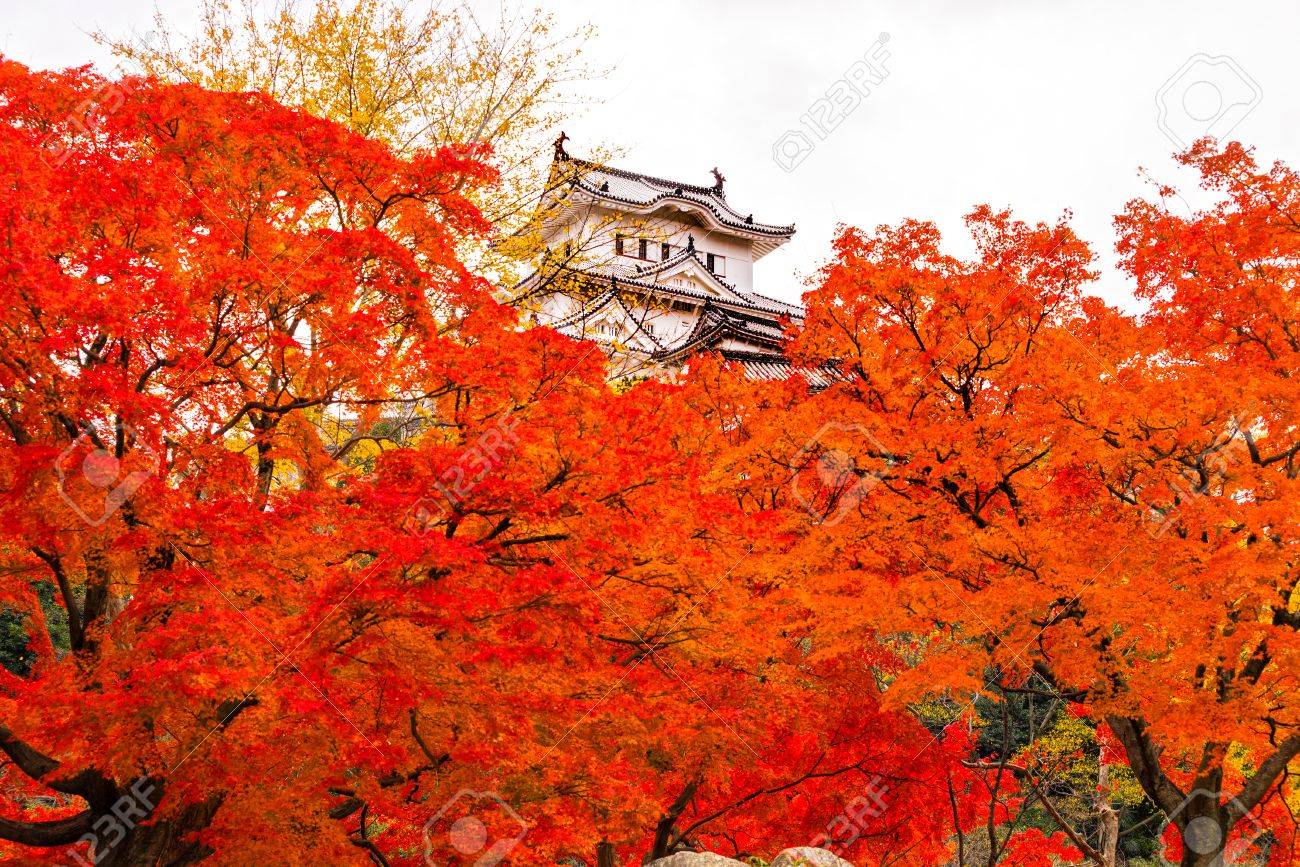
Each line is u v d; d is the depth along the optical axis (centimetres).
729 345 3997
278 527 782
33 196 790
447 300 1037
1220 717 1110
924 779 1353
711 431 1315
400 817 839
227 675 705
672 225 5794
